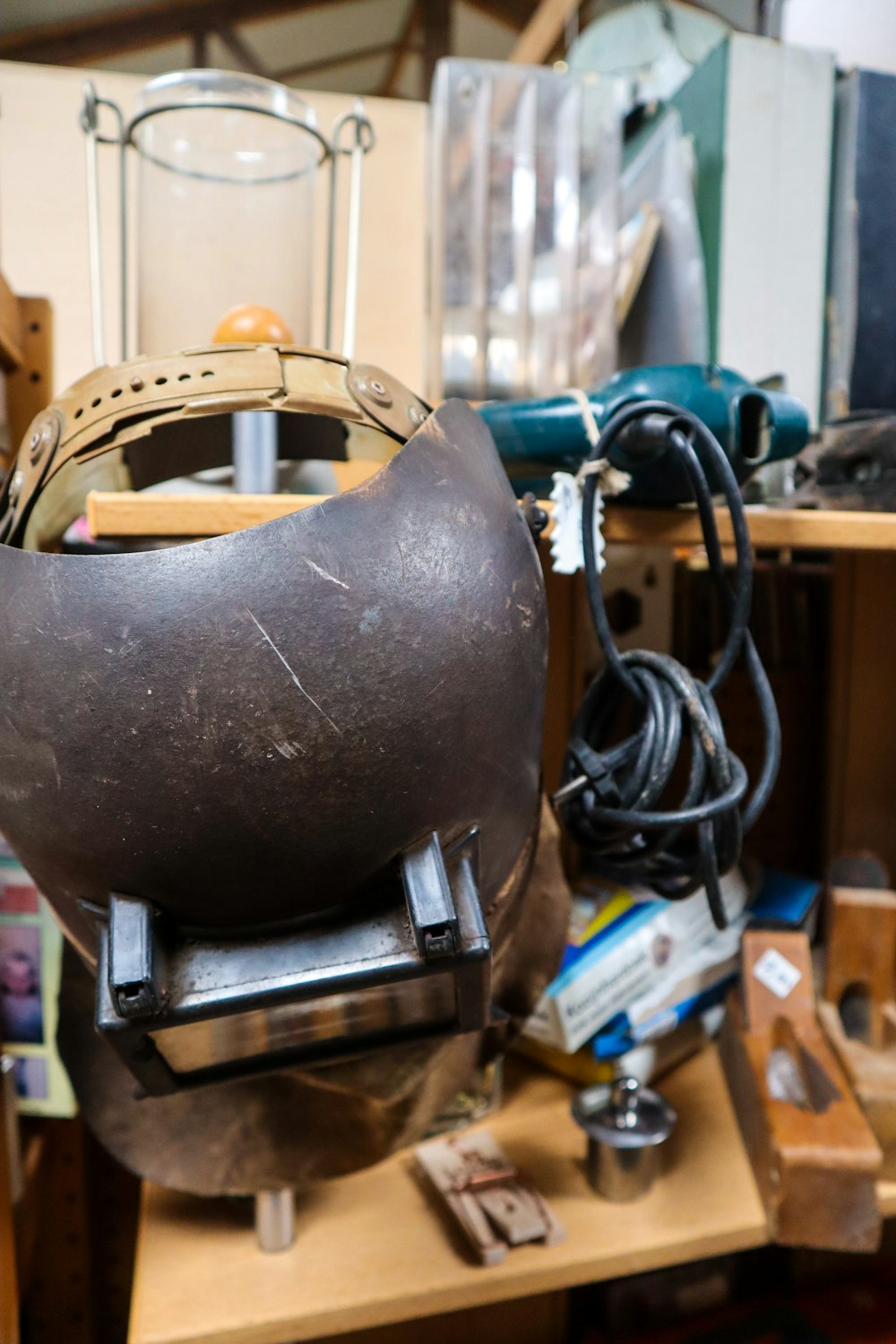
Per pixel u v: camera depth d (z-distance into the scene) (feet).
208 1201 1.98
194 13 4.81
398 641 1.04
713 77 2.51
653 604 2.64
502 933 1.40
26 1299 2.63
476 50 5.29
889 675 2.75
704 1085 2.31
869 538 1.76
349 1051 1.26
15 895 2.10
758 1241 1.86
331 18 5.08
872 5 2.83
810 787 2.89
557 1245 1.79
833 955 2.22
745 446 1.62
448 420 1.24
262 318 1.50
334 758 1.02
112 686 1.00
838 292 2.56
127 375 1.22
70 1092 2.14
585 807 1.44
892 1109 1.92
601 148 2.39
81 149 2.43
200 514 1.36
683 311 2.46
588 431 1.56
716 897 1.38
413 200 2.63
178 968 1.07
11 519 1.24
